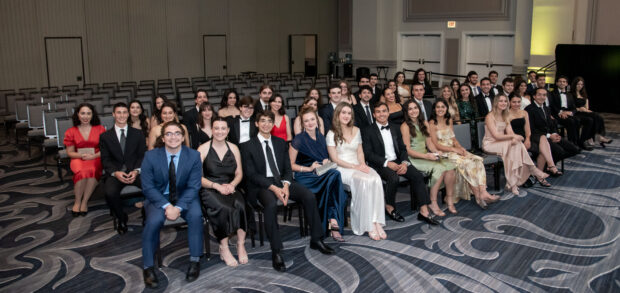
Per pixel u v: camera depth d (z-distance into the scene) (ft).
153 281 11.89
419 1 55.16
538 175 19.57
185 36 56.39
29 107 26.07
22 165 24.17
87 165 16.97
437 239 14.60
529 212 16.89
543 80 26.37
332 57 69.10
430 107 22.45
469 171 17.06
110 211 15.76
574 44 39.68
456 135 19.17
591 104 39.40
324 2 68.18
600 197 18.39
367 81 26.11
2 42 44.16
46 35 46.52
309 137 15.24
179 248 14.28
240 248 13.20
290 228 15.72
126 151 16.11
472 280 12.00
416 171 16.07
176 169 12.78
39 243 14.60
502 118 19.56
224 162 13.66
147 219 12.23
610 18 38.83
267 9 62.85
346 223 15.72
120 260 13.42
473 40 51.49
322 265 12.95
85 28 48.88
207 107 17.52
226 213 12.69
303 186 14.07
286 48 65.72
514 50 46.93
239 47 61.00
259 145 14.05
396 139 16.47
